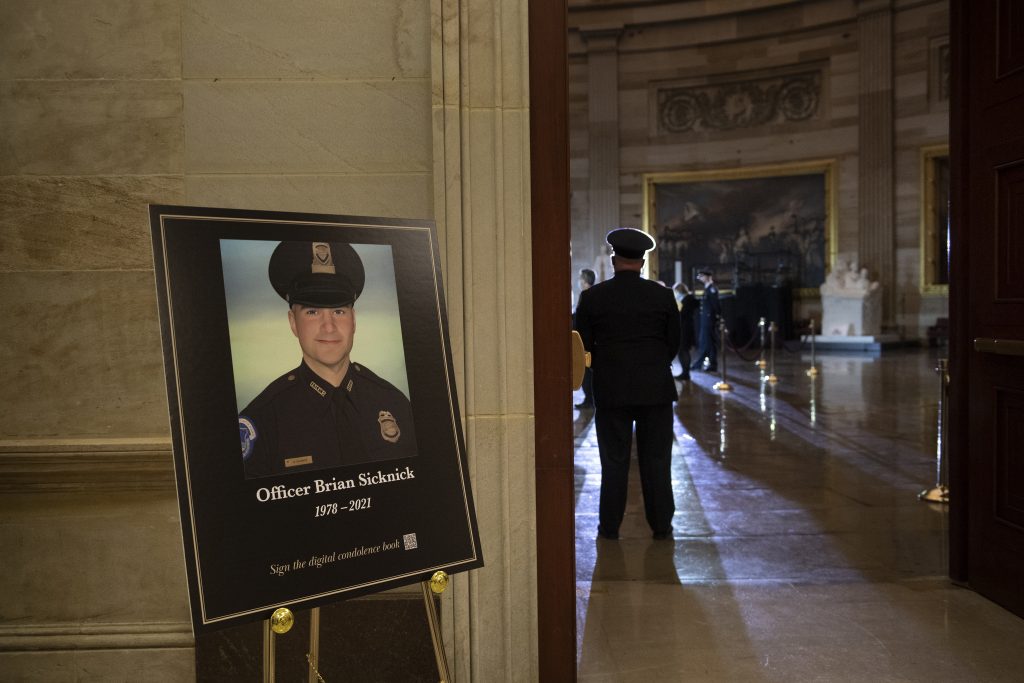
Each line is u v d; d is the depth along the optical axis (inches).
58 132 101.7
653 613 136.8
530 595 104.6
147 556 103.3
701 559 164.6
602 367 174.2
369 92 102.4
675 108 879.1
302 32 102.1
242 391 70.3
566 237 105.0
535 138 104.2
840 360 613.6
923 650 120.1
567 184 104.7
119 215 102.5
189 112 102.2
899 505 201.8
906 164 780.6
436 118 99.3
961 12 140.7
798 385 451.5
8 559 102.9
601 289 175.5
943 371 202.1
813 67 828.6
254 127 102.6
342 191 103.0
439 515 77.7
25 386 103.0
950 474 149.0
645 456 179.0
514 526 103.9
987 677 111.4
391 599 102.7
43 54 101.4
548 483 106.5
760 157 853.2
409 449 77.5
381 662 102.9
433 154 99.6
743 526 187.0
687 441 289.4
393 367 78.4
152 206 69.1
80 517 102.9
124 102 102.0
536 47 103.8
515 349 102.7
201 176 102.7
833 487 220.8
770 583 149.9
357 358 76.5
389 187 103.0
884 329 784.3
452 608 102.8
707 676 113.7
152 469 102.1
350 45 102.3
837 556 164.4
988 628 127.3
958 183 143.3
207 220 71.4
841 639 124.8
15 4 101.2
